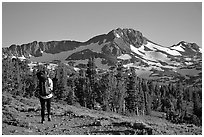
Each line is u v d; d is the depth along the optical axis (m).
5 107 22.89
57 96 85.06
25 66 95.75
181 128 22.75
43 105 18.55
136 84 97.81
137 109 94.50
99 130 18.02
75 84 99.00
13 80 76.69
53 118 21.06
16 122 17.84
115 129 18.42
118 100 87.12
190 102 139.62
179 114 79.56
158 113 112.50
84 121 20.84
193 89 151.62
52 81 18.59
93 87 89.50
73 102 83.50
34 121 19.20
